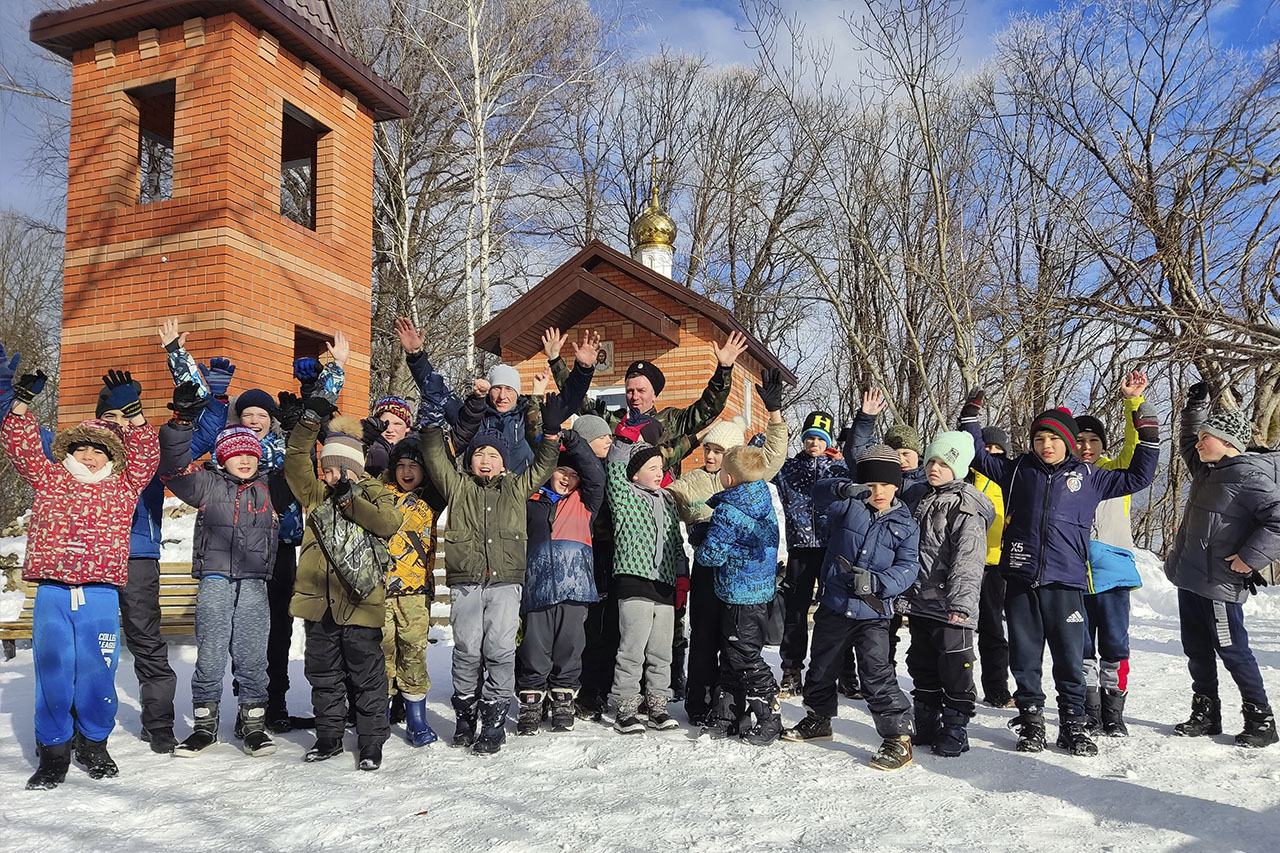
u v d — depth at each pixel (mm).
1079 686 4766
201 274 10188
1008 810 3773
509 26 18016
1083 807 3820
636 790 4082
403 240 20141
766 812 3756
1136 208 13289
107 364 10492
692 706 5418
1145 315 12031
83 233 10820
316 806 3893
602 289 13016
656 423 5754
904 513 4723
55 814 3793
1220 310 11812
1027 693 4797
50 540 4234
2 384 4258
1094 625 5363
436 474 4938
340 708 4734
